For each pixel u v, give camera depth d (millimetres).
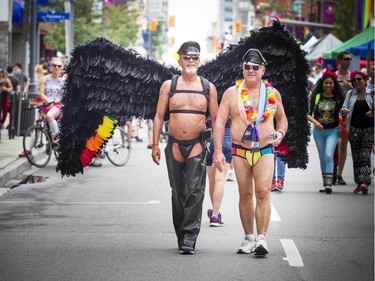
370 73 33844
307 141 18578
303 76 18344
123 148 34219
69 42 60500
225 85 18500
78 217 21188
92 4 80812
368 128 25812
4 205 23234
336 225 20109
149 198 24656
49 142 32844
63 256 16438
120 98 18688
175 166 17016
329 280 14594
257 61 16312
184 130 16812
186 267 15469
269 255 16609
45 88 32750
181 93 16875
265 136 16344
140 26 104125
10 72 52094
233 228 19547
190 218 16766
